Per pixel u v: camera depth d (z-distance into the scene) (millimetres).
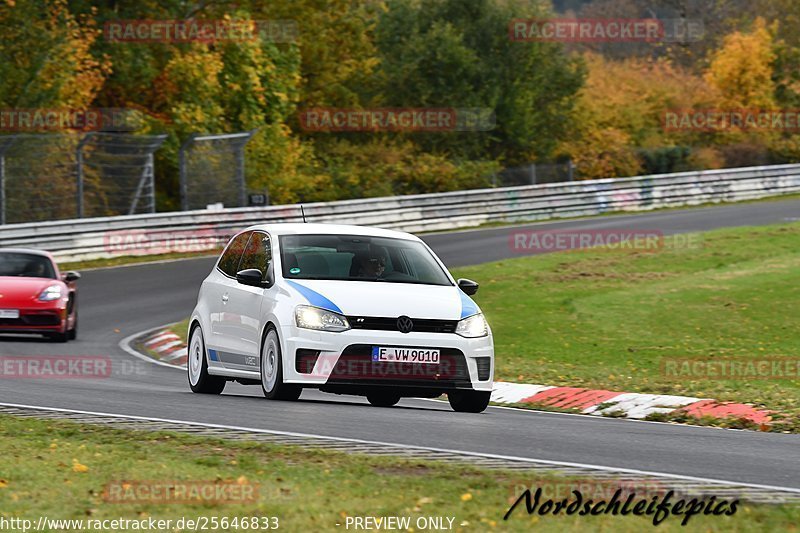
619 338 66312
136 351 64188
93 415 35344
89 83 139875
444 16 196250
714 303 75500
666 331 68000
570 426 37094
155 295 87438
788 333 66688
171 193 156125
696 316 71812
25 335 70062
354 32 197375
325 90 190625
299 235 43094
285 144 162375
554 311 75062
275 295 40625
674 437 35188
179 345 65938
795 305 74062
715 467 29297
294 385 39219
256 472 26734
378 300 39531
